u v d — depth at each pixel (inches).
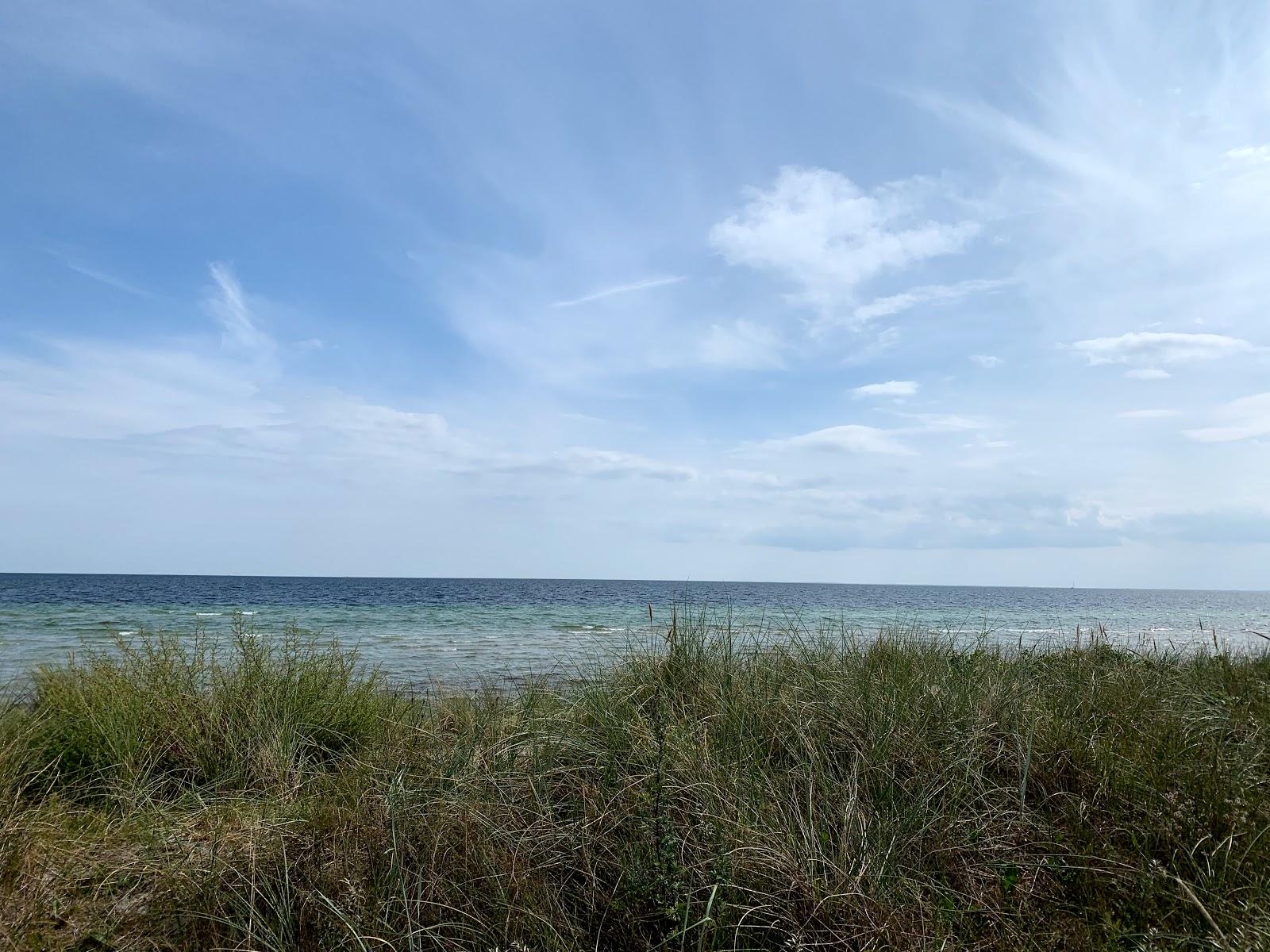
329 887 120.5
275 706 211.9
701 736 176.7
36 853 129.0
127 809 161.5
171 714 201.2
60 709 201.8
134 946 109.7
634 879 124.3
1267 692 232.8
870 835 137.5
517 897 120.3
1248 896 120.7
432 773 159.2
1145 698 213.8
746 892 122.4
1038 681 238.5
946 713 184.7
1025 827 149.5
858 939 114.4
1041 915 123.9
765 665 227.8
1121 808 152.3
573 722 193.9
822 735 178.5
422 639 719.7
